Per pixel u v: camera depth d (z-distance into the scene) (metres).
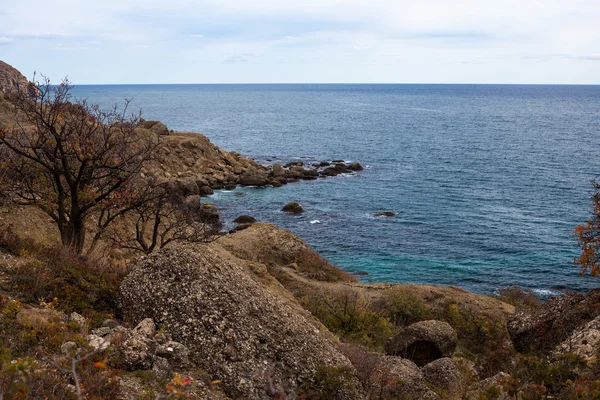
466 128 164.62
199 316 11.52
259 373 10.70
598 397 7.78
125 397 8.48
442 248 50.03
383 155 107.44
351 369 12.13
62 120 17.38
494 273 44.12
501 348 16.97
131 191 20.30
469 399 12.77
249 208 62.19
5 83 96.69
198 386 9.80
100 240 25.30
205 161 77.50
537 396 10.02
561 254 48.94
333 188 74.81
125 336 10.35
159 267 12.74
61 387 8.03
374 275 42.88
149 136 69.88
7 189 18.27
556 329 15.80
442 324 19.47
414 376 13.95
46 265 13.16
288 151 112.38
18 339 9.34
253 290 13.04
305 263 31.42
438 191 74.06
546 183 79.94
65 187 22.06
